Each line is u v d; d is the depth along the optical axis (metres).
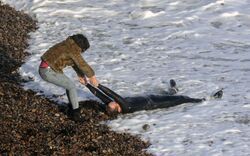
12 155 30.92
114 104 36.94
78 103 36.97
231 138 32.78
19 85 44.00
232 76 44.91
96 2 73.75
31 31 61.69
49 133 34.09
